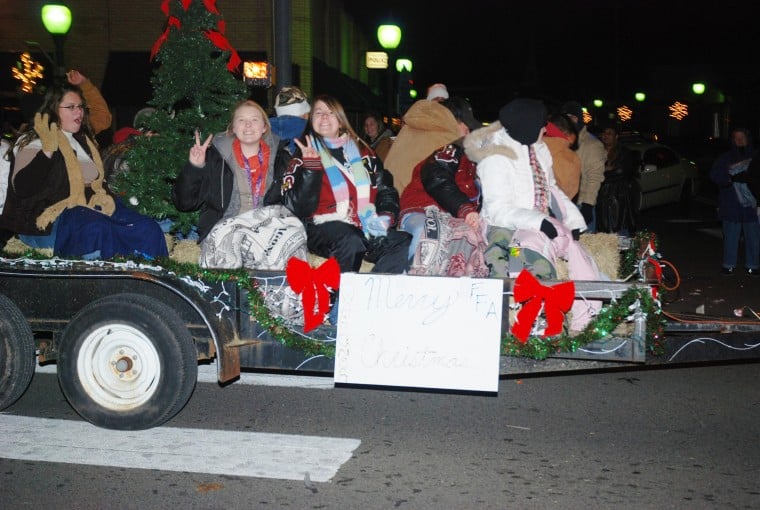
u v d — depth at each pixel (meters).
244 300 5.45
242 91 6.76
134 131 8.42
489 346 5.12
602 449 5.31
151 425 5.45
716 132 45.41
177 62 6.50
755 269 11.95
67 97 6.24
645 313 5.21
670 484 4.77
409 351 5.19
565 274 6.20
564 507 4.47
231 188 6.16
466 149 6.16
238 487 4.69
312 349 5.40
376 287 5.25
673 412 6.06
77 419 5.80
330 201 6.05
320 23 25.62
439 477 4.86
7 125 10.80
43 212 6.04
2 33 21.16
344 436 5.51
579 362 5.45
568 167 7.61
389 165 7.25
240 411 6.01
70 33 21.06
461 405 6.18
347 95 24.97
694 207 22.53
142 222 6.13
